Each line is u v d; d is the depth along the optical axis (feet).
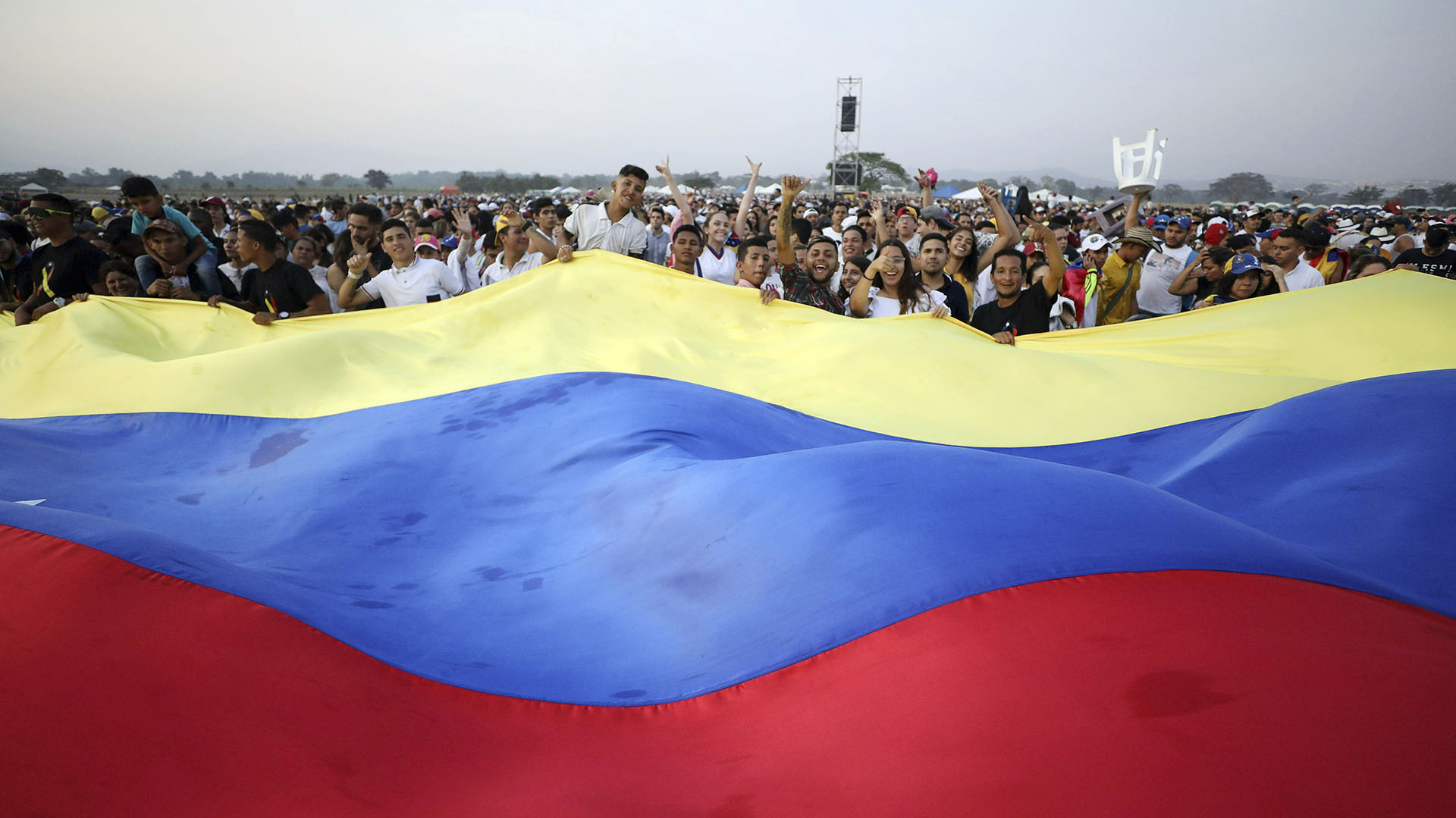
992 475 7.16
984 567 5.92
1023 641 5.23
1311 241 24.08
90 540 6.04
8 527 6.08
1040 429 12.94
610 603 7.48
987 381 14.19
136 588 5.73
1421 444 9.29
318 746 5.00
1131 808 3.95
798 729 5.17
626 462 10.43
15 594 5.38
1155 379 13.75
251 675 5.38
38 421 12.82
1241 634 5.17
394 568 8.87
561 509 9.88
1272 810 3.83
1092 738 4.41
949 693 4.97
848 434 12.65
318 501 10.41
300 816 4.50
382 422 12.73
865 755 4.74
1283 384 13.30
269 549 9.32
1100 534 6.26
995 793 4.19
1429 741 4.17
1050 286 18.02
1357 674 4.75
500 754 5.32
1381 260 21.07
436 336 15.93
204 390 13.51
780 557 6.85
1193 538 6.23
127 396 13.52
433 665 6.30
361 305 20.40
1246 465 9.89
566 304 16.67
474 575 8.50
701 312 16.92
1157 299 24.56
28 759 4.39
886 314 18.67
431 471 11.10
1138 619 5.32
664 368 14.61
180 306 16.94
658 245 28.02
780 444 11.71
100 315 16.24
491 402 13.01
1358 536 8.13
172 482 11.31
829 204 91.25
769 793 4.70
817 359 15.30
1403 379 10.96
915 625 5.58
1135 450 11.97
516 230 21.26
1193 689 4.67
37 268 18.69
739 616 6.52
